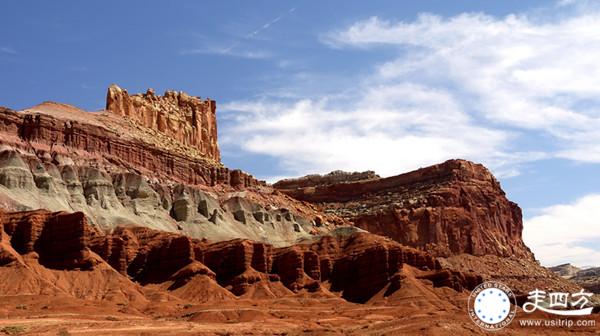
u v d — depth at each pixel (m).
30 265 179.62
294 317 176.88
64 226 190.88
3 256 176.50
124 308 171.88
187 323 155.62
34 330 133.00
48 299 165.75
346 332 145.12
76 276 183.12
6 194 198.12
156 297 187.12
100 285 183.12
